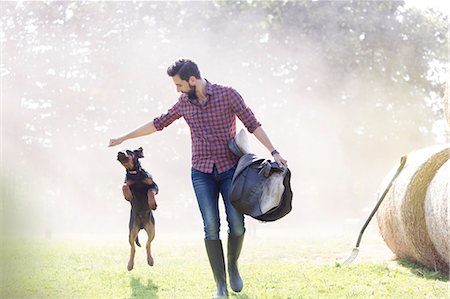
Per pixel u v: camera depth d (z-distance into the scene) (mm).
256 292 4785
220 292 4598
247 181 4418
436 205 5711
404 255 6723
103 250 9086
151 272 6184
